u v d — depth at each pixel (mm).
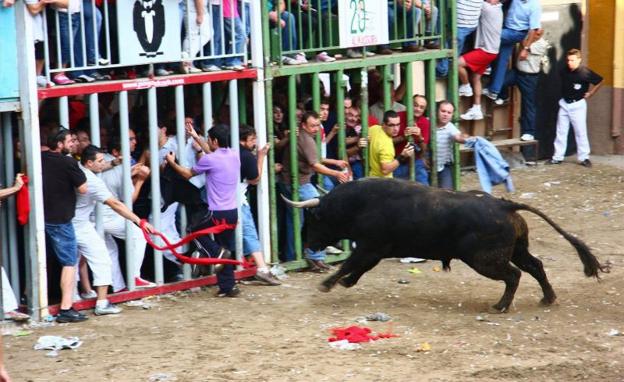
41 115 14008
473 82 22000
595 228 18641
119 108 13680
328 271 15875
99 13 13547
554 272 15945
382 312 13773
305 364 11633
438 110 17547
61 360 11836
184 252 14656
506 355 11984
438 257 13750
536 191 21156
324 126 16609
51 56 13547
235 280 14688
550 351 12156
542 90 23594
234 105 14906
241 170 14930
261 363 11672
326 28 16203
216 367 11547
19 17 12680
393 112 16188
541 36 22750
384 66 16594
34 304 13133
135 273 14172
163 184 14547
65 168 12961
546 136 23828
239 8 15062
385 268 16156
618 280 15438
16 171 13305
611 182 21875
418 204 13539
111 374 11359
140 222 13500
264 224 15414
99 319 13414
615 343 12492
